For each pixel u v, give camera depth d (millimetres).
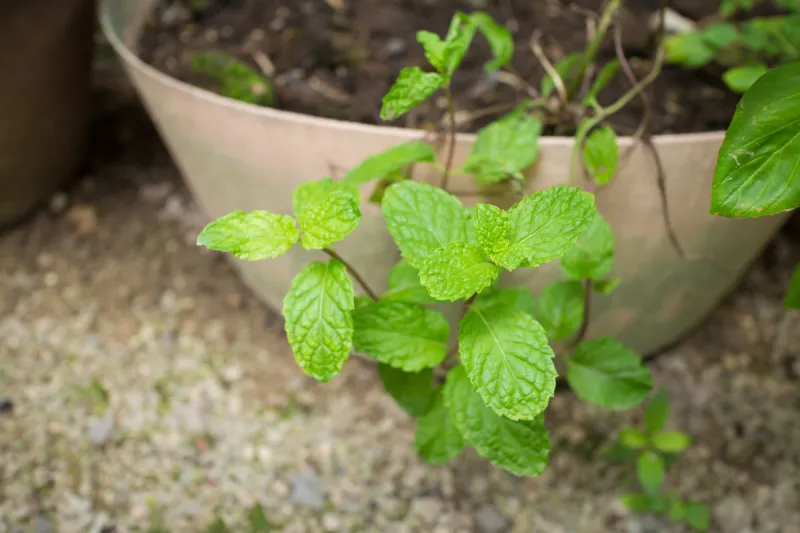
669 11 800
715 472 696
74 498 673
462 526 672
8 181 773
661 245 658
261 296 769
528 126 618
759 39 720
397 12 789
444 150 623
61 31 734
